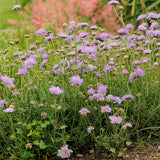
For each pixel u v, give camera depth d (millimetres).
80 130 2404
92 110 2459
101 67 2889
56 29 5891
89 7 6598
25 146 2234
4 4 8375
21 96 2582
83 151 2436
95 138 2293
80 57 3123
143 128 2592
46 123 2184
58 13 6648
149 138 2529
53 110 2432
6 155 2295
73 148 2363
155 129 2525
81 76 2738
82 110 2229
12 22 6133
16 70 3492
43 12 6633
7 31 6145
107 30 5391
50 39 2945
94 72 2727
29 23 6551
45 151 2305
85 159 2326
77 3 6746
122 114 2309
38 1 6762
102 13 6227
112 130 2482
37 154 2307
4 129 2443
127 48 3012
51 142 2301
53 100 2518
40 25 6266
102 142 2336
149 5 5574
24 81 2801
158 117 2604
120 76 2910
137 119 2451
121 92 2791
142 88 2504
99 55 2820
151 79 2838
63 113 2488
